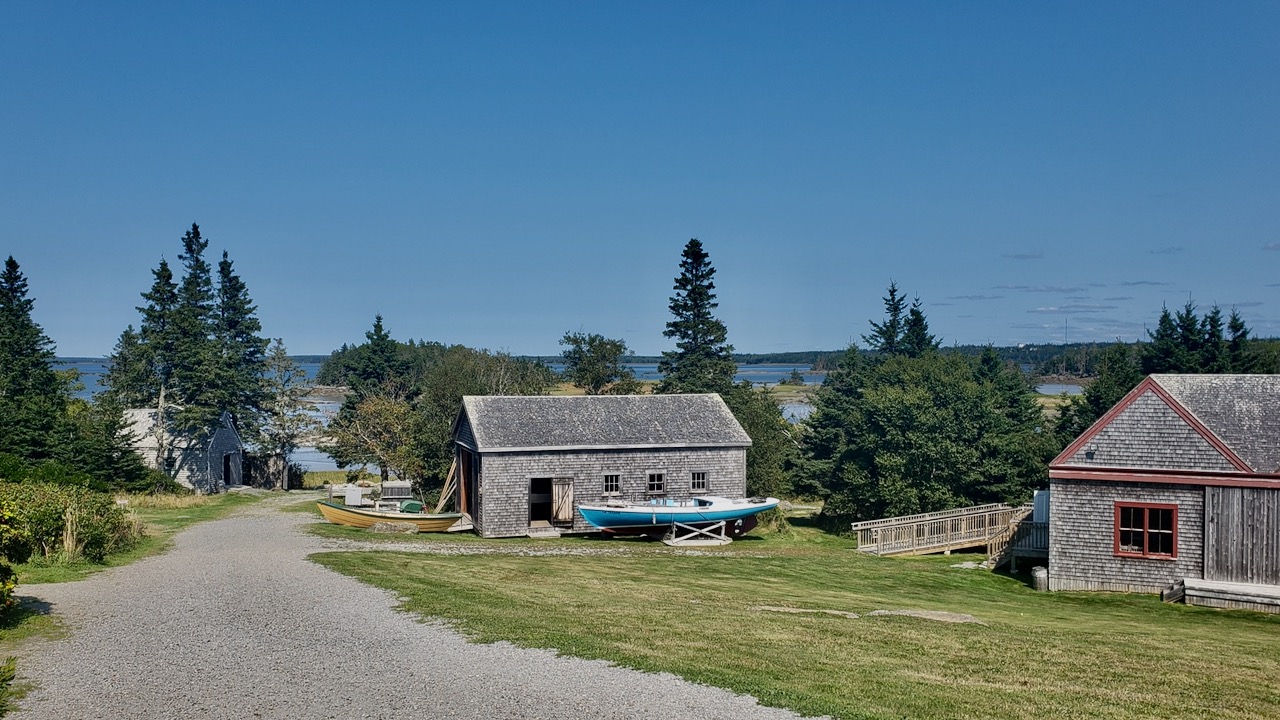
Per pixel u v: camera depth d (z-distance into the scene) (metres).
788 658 16.02
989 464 48.84
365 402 68.12
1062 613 25.86
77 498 28.34
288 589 22.09
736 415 57.88
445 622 18.20
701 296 77.44
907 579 32.25
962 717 12.85
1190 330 71.00
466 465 46.78
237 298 80.31
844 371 79.31
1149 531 29.94
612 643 16.56
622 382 83.31
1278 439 29.23
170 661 14.82
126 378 67.88
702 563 33.62
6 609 17.94
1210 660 18.09
